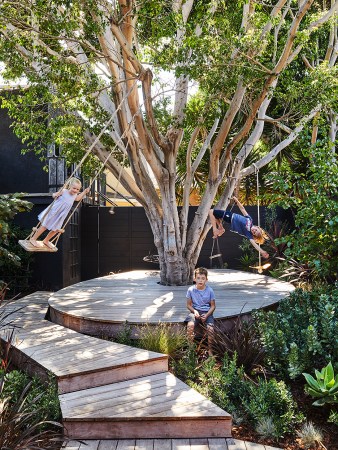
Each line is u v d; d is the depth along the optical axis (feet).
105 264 46.19
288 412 13.93
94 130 31.12
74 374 15.10
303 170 45.85
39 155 40.75
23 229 40.24
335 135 42.37
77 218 45.01
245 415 14.48
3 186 41.24
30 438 11.39
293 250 21.21
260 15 25.31
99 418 12.93
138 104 27.25
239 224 20.21
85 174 37.32
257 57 27.68
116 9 24.26
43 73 26.35
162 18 23.17
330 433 13.99
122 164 39.29
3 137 41.32
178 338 19.07
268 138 47.29
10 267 38.14
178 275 31.91
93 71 29.91
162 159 32.48
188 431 13.07
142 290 29.78
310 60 41.65
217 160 31.17
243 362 17.76
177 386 15.35
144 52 27.12
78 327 22.22
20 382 15.42
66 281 40.68
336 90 27.94
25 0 23.03
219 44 24.66
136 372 16.31
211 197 32.14
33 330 21.03
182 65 26.78
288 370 15.37
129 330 20.56
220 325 21.12
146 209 32.73
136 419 12.96
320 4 40.60
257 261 42.93
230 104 29.25
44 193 39.63
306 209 20.75
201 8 23.57
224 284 31.42
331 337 15.89
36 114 30.96
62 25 22.86
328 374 14.56
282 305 19.98
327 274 21.93
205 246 45.42
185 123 27.94
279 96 30.01
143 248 45.80
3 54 24.50
